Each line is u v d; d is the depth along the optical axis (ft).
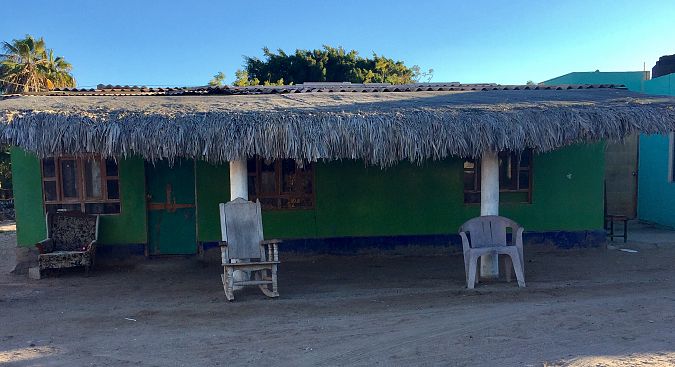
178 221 28.99
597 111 21.01
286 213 28.89
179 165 28.91
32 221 26.89
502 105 22.11
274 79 96.48
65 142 18.44
